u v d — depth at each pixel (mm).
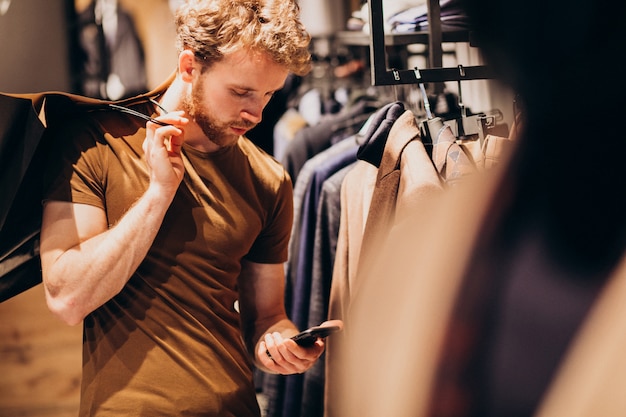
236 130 1590
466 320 567
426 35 1792
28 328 3135
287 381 2342
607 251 516
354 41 2984
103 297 1475
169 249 1600
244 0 1517
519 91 566
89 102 1546
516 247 559
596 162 533
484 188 599
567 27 518
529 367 530
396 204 1651
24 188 1578
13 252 1645
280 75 1554
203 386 1576
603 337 504
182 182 1621
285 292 2434
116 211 1572
